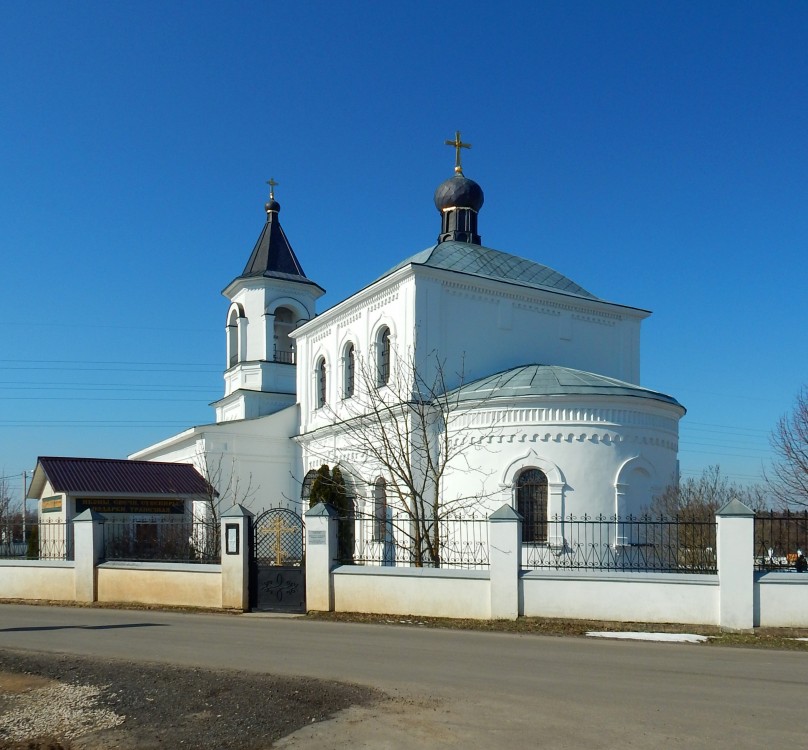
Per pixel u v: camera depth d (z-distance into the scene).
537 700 9.75
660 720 8.84
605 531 23.92
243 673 11.44
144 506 32.47
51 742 9.02
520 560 17.19
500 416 25.06
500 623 16.69
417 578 18.03
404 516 27.00
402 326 29.03
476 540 24.27
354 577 18.75
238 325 41.69
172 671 11.71
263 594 19.83
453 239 35.59
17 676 12.09
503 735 8.37
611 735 8.31
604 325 32.62
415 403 26.56
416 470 26.91
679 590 16.06
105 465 33.38
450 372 28.69
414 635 15.41
